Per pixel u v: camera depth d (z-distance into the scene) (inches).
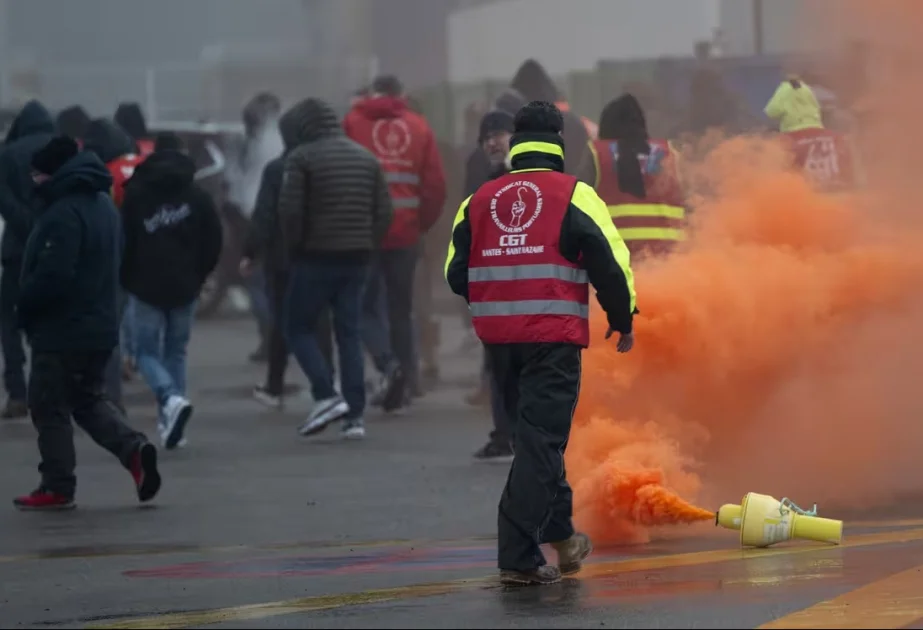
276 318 1547.7
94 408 1032.2
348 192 1300.4
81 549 887.1
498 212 725.9
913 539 799.7
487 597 687.7
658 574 725.3
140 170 1282.0
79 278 1010.7
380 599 700.7
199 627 649.6
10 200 1387.8
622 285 709.3
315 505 1030.4
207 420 1482.5
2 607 720.3
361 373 1341.0
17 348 1483.8
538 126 737.0
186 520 983.0
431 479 1130.7
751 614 615.8
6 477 1167.6
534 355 716.7
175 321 1311.5
